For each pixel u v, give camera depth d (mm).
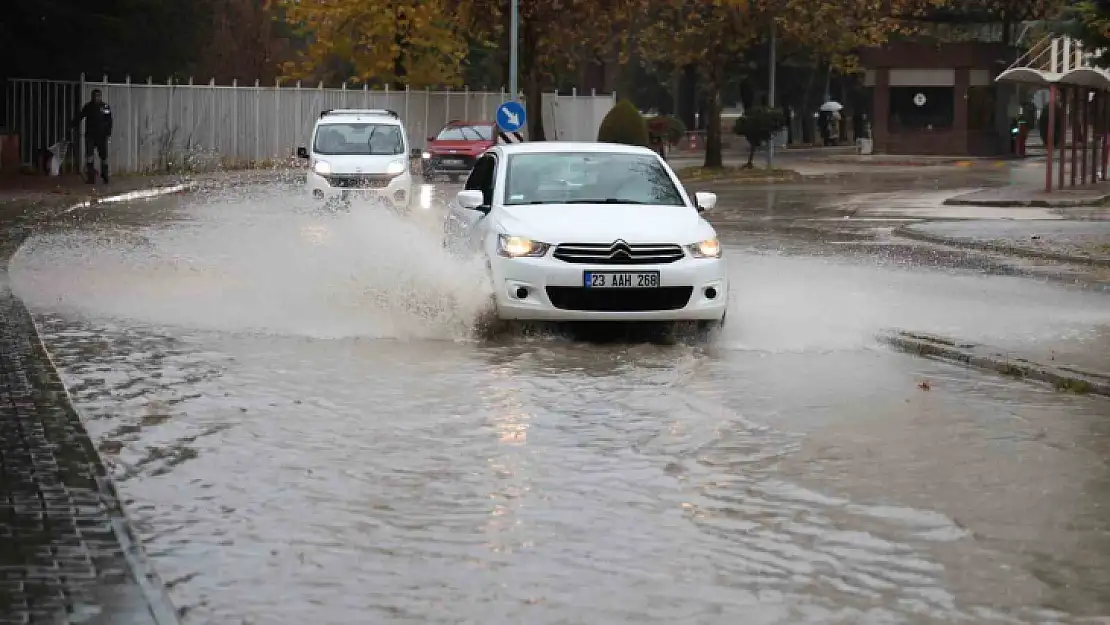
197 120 75875
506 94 92125
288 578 9812
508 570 10016
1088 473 12930
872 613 9195
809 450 13734
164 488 12156
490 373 17625
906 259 33094
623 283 19859
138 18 73188
